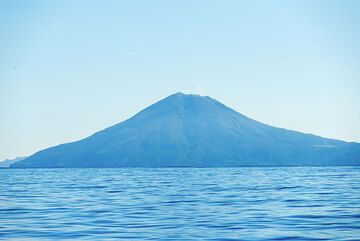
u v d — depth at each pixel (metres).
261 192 74.69
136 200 61.75
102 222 40.66
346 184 97.38
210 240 31.84
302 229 36.12
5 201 61.09
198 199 62.41
